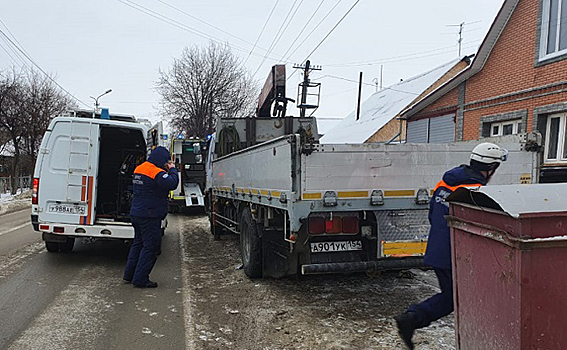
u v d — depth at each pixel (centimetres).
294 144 425
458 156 465
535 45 963
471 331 254
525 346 209
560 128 912
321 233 432
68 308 476
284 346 375
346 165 432
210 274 638
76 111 822
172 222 1327
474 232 246
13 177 2731
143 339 392
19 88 2402
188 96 3469
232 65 3522
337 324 425
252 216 598
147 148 733
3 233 998
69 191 666
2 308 474
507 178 482
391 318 442
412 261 451
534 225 207
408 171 448
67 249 782
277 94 916
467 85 1204
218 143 948
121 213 827
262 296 522
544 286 208
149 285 563
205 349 370
